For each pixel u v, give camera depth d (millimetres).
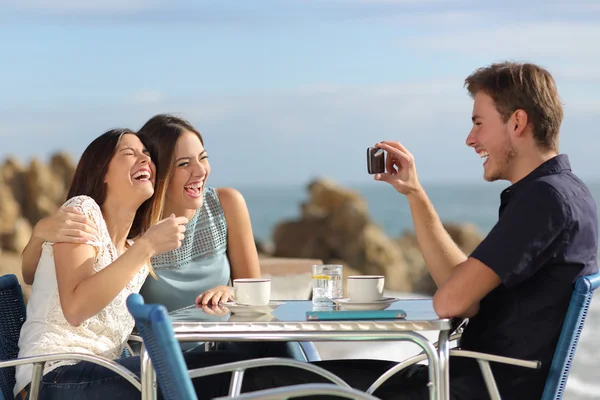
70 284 2633
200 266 3350
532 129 2557
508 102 2566
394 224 46250
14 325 2920
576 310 2367
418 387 2514
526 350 2443
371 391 2338
